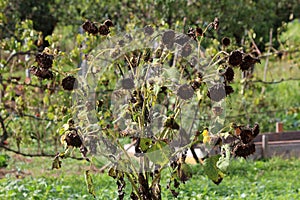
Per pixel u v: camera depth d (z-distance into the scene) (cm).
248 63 486
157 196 500
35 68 493
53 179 1013
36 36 1069
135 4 1472
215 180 484
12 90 1022
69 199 849
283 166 1167
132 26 1212
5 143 1191
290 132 1350
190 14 1405
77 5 1609
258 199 857
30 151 1236
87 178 499
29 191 898
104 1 1514
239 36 1516
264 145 1239
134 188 498
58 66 906
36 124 1240
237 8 1468
